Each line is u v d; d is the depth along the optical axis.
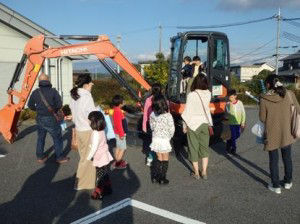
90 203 5.18
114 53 8.41
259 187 5.87
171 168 7.02
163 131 5.87
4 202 5.23
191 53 8.24
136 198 5.36
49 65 14.82
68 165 7.26
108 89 21.91
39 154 7.42
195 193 5.58
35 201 5.27
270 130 5.40
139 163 7.35
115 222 4.55
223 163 7.41
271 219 4.63
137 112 8.99
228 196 5.45
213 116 8.30
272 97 5.34
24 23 13.82
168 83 8.95
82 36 8.48
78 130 5.79
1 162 7.48
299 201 5.24
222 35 8.30
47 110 7.16
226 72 8.50
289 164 5.67
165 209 4.95
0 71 13.83
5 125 8.81
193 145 6.20
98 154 5.28
